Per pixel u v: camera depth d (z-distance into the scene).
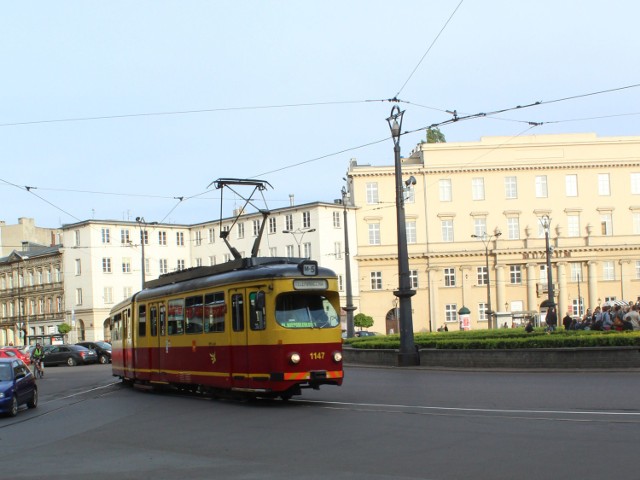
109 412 20.83
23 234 106.94
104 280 86.44
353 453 12.04
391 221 87.38
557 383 21.78
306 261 19.81
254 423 16.30
